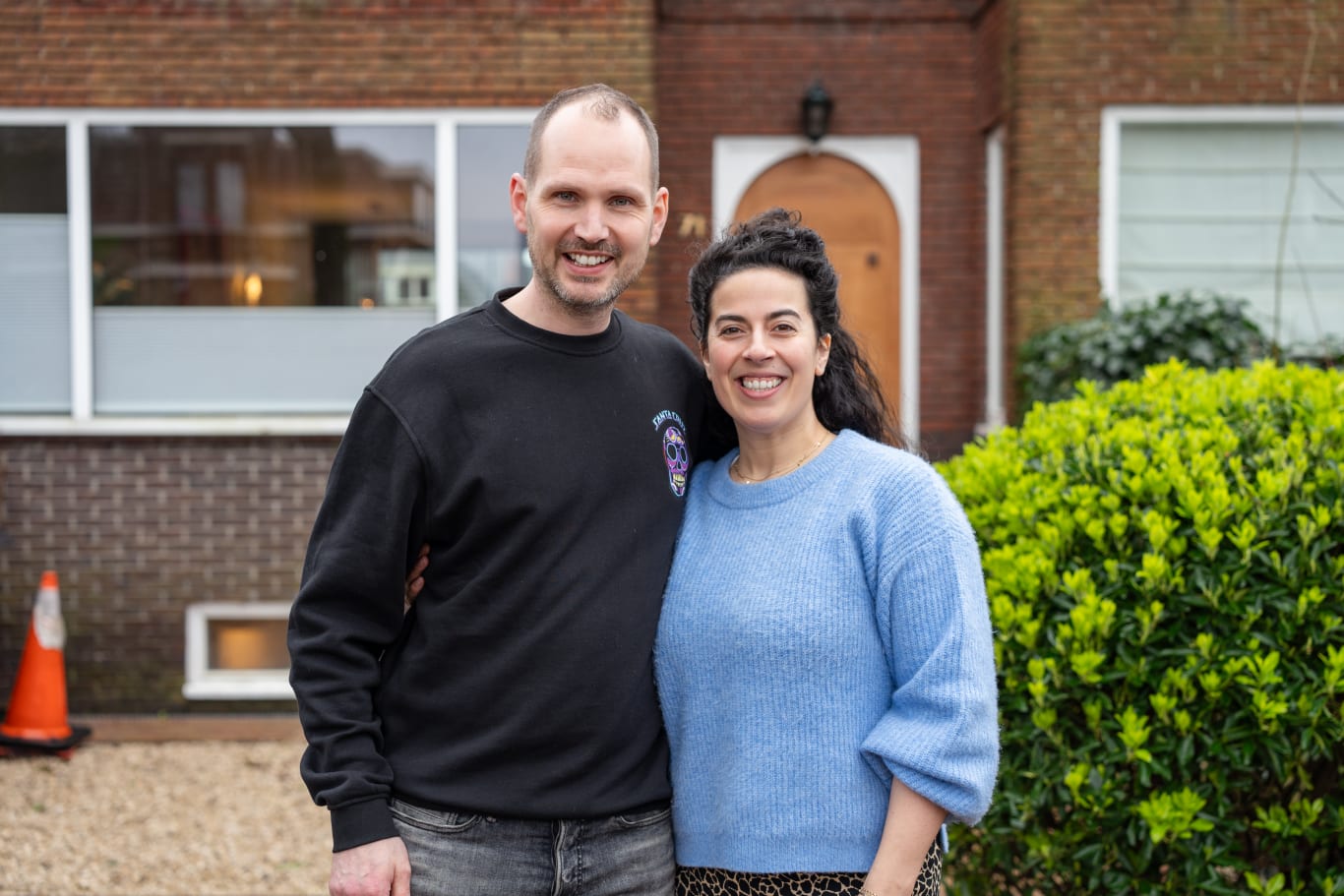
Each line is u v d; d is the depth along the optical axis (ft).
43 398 20.15
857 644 6.75
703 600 6.98
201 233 20.17
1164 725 8.76
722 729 6.88
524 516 6.97
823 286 7.21
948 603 6.61
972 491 10.20
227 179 20.16
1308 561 8.64
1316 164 21.22
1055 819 9.36
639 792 7.03
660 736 7.23
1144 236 21.40
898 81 23.54
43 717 18.31
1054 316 21.02
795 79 23.50
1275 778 9.29
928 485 6.86
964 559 6.73
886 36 23.52
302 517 19.84
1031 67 20.88
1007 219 21.53
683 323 23.43
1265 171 21.29
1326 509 8.64
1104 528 9.11
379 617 7.07
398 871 6.75
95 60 19.84
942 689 6.47
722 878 6.89
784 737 6.73
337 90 19.93
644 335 8.06
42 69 19.83
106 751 18.54
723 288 7.16
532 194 7.24
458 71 19.93
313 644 6.91
